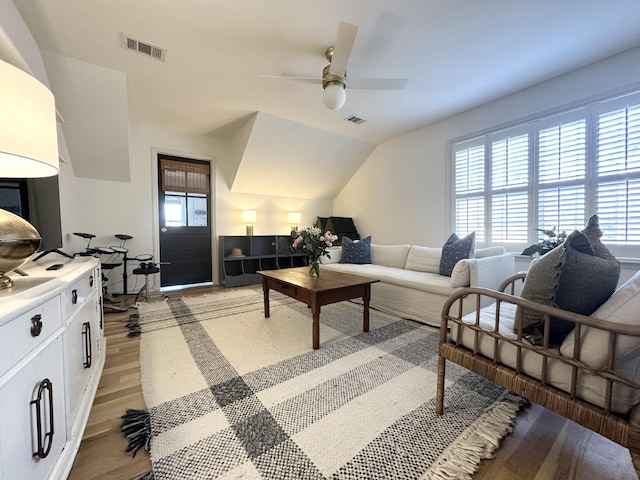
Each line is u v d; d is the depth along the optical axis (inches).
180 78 105.5
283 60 94.3
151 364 71.2
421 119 148.6
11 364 27.8
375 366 70.6
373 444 44.4
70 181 121.1
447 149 148.5
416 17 75.3
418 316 106.7
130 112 138.3
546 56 94.4
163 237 164.6
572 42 87.2
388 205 184.4
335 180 208.7
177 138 164.6
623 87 93.4
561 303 41.5
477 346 47.8
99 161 131.6
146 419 49.9
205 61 94.7
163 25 77.5
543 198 115.2
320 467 40.0
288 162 177.2
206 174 179.2
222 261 177.2
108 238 144.0
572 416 36.1
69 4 69.4
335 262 163.3
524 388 41.2
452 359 50.7
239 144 165.0
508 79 109.0
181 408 53.5
